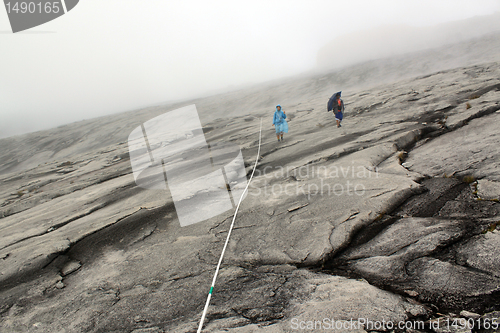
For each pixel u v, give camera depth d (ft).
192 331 8.80
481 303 8.11
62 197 31.42
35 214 26.55
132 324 9.71
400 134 28.19
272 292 10.23
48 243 17.84
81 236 18.08
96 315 10.53
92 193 29.50
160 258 13.97
